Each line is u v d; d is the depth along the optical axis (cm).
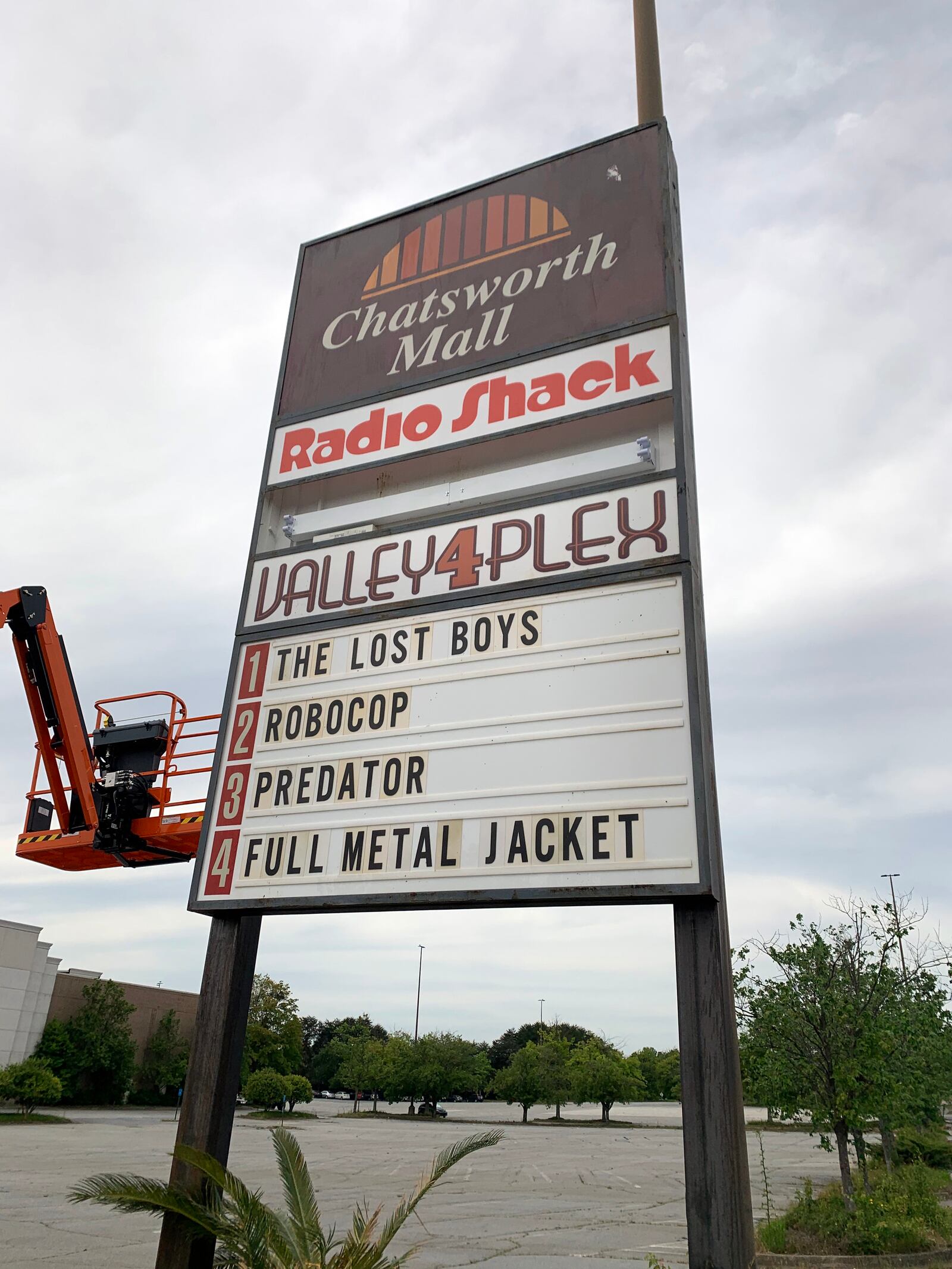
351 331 859
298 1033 6606
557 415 716
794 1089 1295
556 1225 1537
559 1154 3266
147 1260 1120
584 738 591
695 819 539
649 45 861
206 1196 582
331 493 824
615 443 717
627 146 790
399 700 668
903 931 1359
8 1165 2166
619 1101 5766
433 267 842
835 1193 1391
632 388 693
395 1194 1862
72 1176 1962
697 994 513
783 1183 2152
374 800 643
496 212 830
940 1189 1870
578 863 558
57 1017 4978
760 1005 1327
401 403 798
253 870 662
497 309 791
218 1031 634
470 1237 1381
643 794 558
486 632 657
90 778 1252
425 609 688
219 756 714
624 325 718
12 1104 4462
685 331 716
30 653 1318
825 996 1305
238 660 746
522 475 709
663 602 607
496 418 744
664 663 589
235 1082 637
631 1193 2067
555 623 636
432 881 596
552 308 764
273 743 700
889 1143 2056
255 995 6556
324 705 694
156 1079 5422
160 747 1218
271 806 677
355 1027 10062
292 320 896
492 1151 3362
